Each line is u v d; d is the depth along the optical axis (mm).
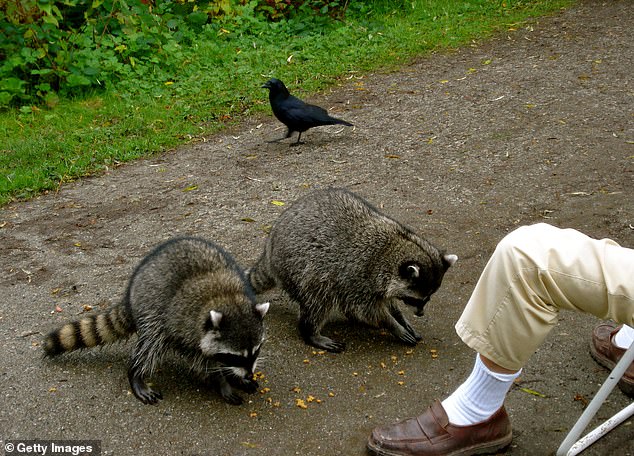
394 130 7215
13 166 6711
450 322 4090
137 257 4938
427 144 6801
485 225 5168
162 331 3527
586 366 3529
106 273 4715
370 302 3982
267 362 3754
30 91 8359
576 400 3277
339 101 8180
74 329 3678
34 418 3289
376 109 7840
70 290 4504
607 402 3250
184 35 9836
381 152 6711
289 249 3998
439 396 3398
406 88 8422
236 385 3561
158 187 6211
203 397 3469
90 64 8539
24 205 5988
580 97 7625
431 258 3932
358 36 10211
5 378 3588
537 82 8203
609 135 6625
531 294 2473
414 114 7590
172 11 10227
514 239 2521
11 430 3209
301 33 10359
